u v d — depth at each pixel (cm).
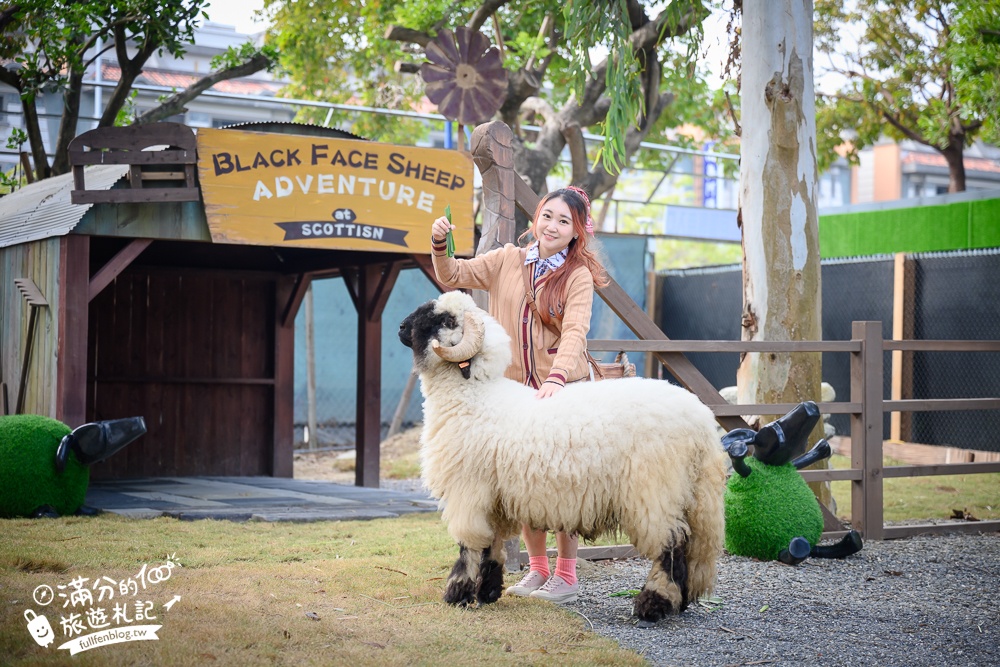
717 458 448
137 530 656
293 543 623
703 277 1616
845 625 455
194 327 1216
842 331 1431
